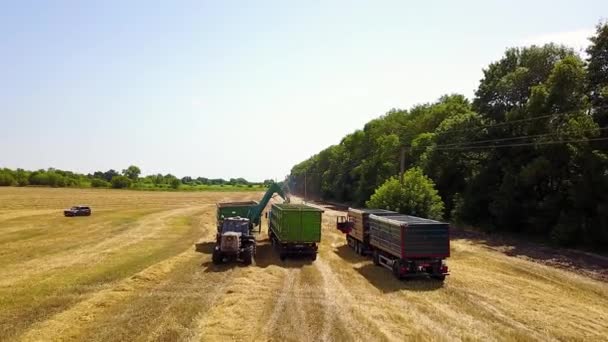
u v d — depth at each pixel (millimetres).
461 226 42562
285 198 34344
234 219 26484
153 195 112562
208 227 45125
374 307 15914
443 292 18516
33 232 38688
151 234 38469
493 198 38812
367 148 90062
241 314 14570
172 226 45594
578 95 33844
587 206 29375
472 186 42469
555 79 34031
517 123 38812
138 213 61906
